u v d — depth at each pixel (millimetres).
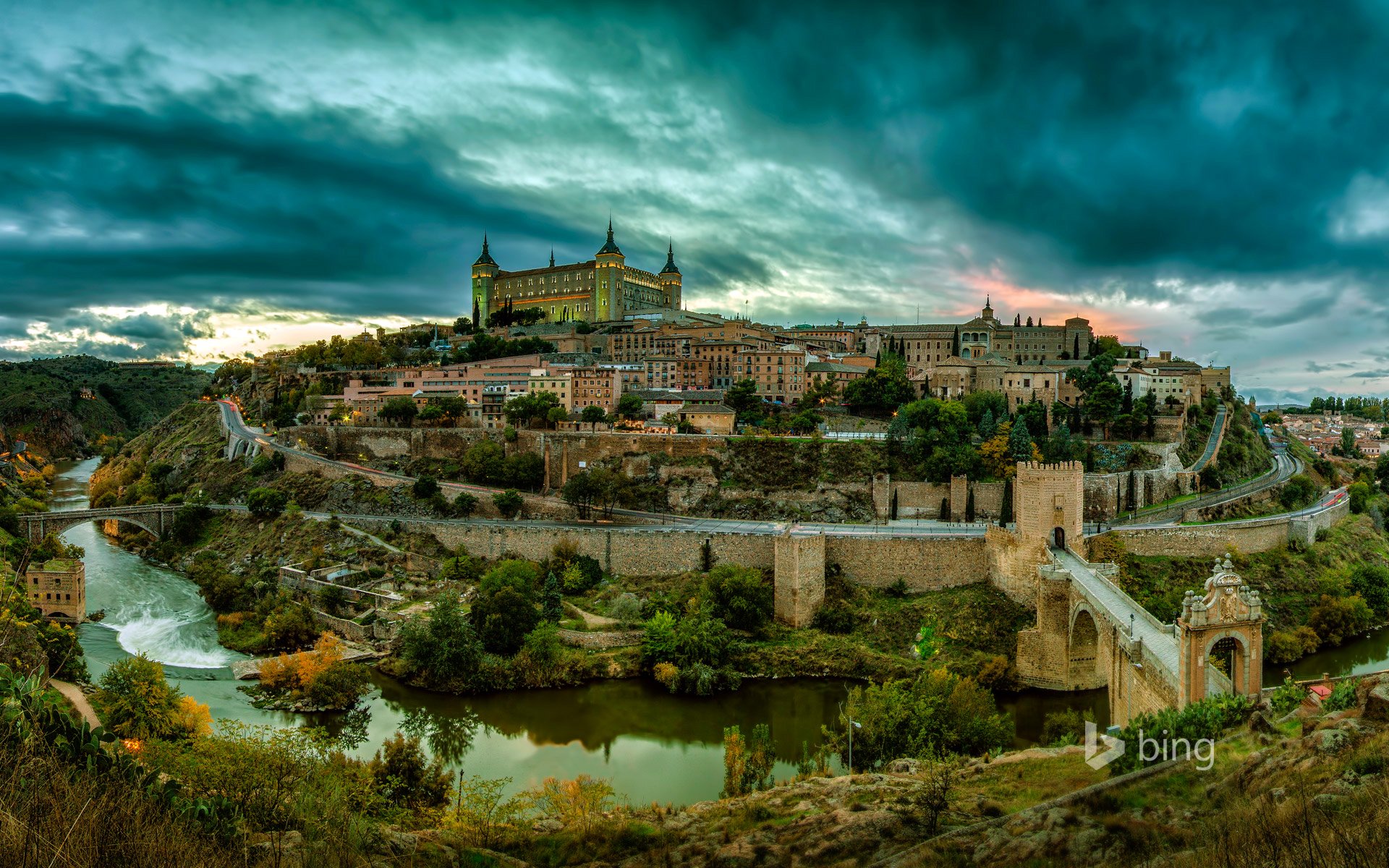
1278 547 146125
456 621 121562
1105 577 107375
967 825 51969
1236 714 58125
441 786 76062
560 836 58781
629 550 150625
